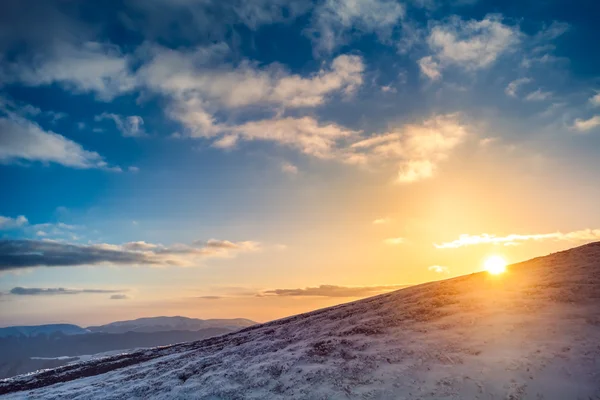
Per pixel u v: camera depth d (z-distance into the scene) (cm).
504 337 1861
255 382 2198
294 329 3678
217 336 5800
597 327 1716
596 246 3322
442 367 1750
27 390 4069
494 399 1409
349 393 1741
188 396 2230
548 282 2527
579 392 1321
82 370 4838
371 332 2580
